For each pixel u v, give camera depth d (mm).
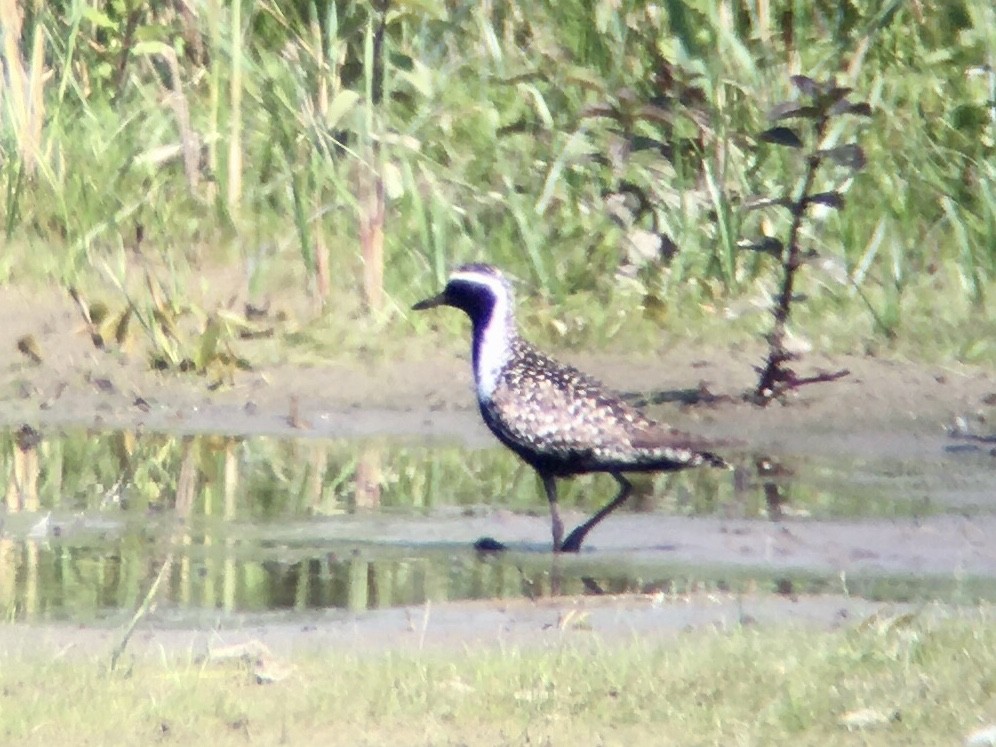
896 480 13352
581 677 8508
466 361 15836
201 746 7547
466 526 12258
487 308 12164
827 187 17203
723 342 16016
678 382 15203
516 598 10430
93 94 18703
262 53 17734
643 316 16453
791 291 15391
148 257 17344
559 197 17734
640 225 17484
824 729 7754
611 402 11930
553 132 17766
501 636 9430
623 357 15703
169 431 14391
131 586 10555
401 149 17062
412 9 17531
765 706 8023
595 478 13734
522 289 16984
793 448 14133
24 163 17703
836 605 10203
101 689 8312
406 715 7934
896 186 17531
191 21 18344
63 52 18594
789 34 17781
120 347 15641
